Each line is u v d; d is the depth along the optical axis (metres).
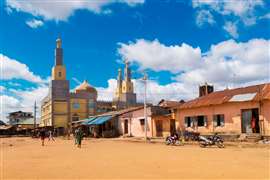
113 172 15.09
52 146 37.97
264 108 34.91
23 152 28.50
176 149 28.95
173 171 15.13
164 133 50.31
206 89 53.50
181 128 45.94
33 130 90.62
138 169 15.91
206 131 41.56
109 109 100.56
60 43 96.31
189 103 45.50
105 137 61.69
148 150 28.19
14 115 133.25
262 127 34.84
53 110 91.81
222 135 38.28
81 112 94.50
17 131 103.81
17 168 17.05
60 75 94.94
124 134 60.00
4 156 24.47
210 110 41.31
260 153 23.44
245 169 15.48
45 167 17.30
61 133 90.94
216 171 14.97
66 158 22.12
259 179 12.91
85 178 13.66
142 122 55.25
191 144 35.91
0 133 101.94
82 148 32.94
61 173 15.09
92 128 71.75
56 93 92.69
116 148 31.91
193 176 13.73
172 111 49.50
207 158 20.48
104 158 21.55
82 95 95.31
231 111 38.44
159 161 19.14
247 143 32.22
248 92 38.16
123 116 60.69
